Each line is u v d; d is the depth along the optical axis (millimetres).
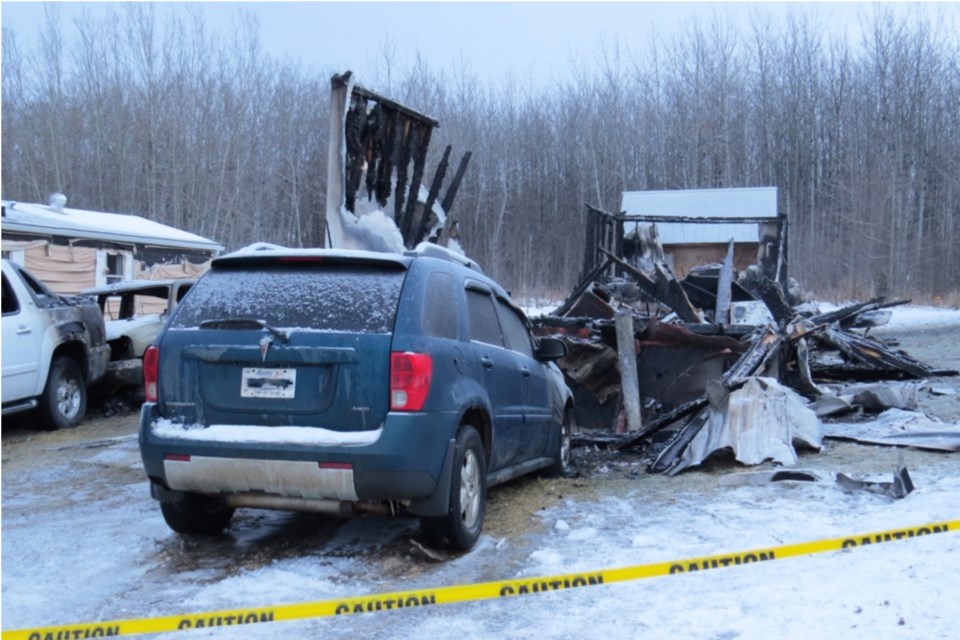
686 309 11570
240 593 4469
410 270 5012
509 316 6598
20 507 6566
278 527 5777
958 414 9477
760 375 8492
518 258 51344
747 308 11523
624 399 8945
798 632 3723
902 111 48656
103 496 6930
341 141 8633
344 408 4594
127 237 20875
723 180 53500
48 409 9945
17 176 42438
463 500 5090
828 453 7562
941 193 48062
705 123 53625
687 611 4039
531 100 57000
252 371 4719
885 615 3852
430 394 4684
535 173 54344
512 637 3834
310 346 4648
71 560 5129
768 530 5312
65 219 19625
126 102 44562
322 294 4910
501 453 5895
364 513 4742
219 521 5496
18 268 9711
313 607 3920
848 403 9336
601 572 4301
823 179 52781
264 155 47594
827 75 53969
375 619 4109
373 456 4480
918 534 4793
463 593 4070
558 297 43312
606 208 52938
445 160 10203
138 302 14977
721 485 6660
